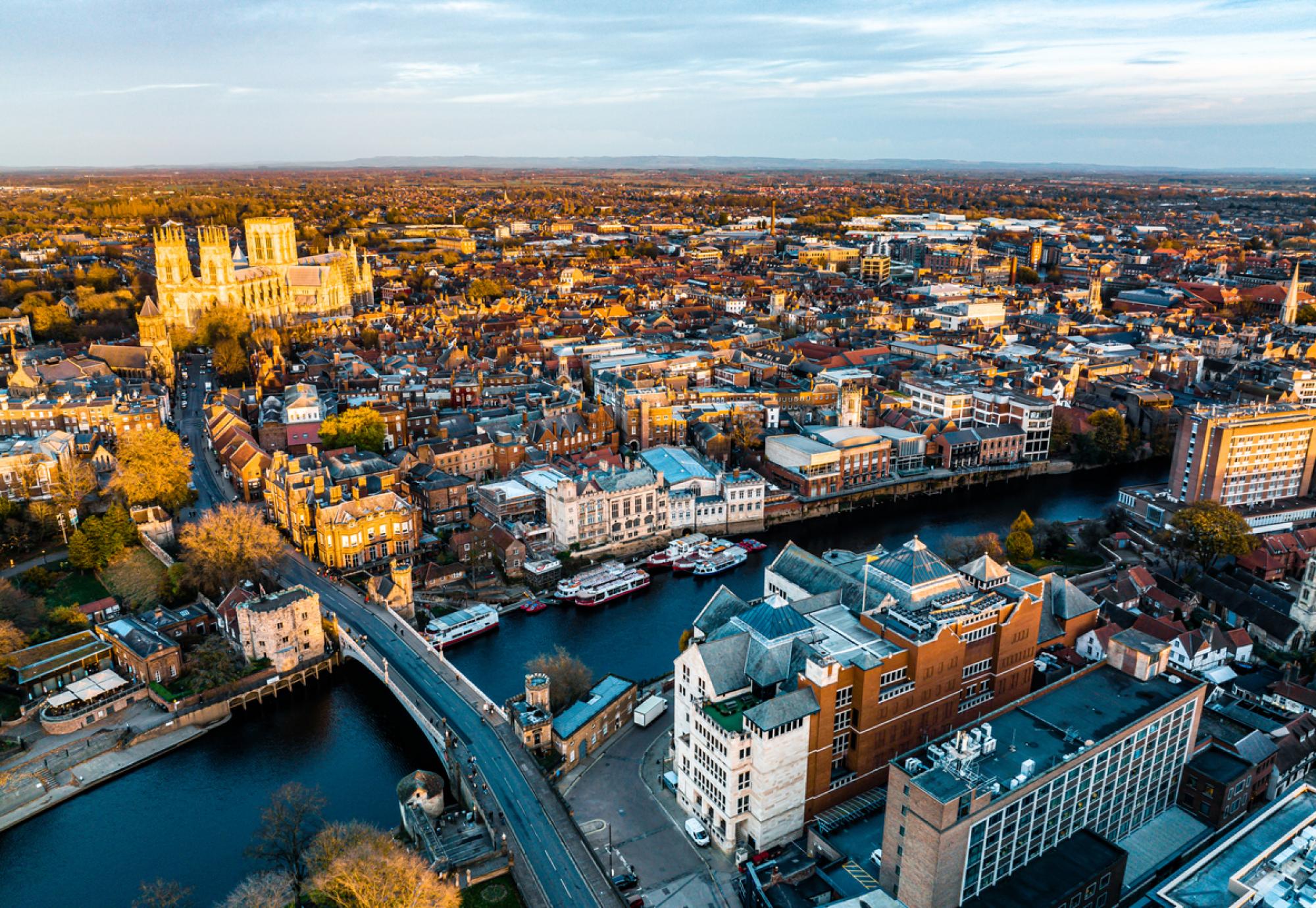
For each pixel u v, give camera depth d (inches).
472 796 6550.2
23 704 7849.4
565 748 6924.2
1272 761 6574.8
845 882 5462.6
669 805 6609.3
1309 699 7190.0
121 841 6535.4
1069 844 5457.7
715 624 7150.6
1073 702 6200.8
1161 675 6599.4
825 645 6407.5
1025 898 5007.4
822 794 6210.6
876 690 6205.7
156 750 7519.7
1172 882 4958.2
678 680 6520.7
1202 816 6328.7
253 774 7308.1
